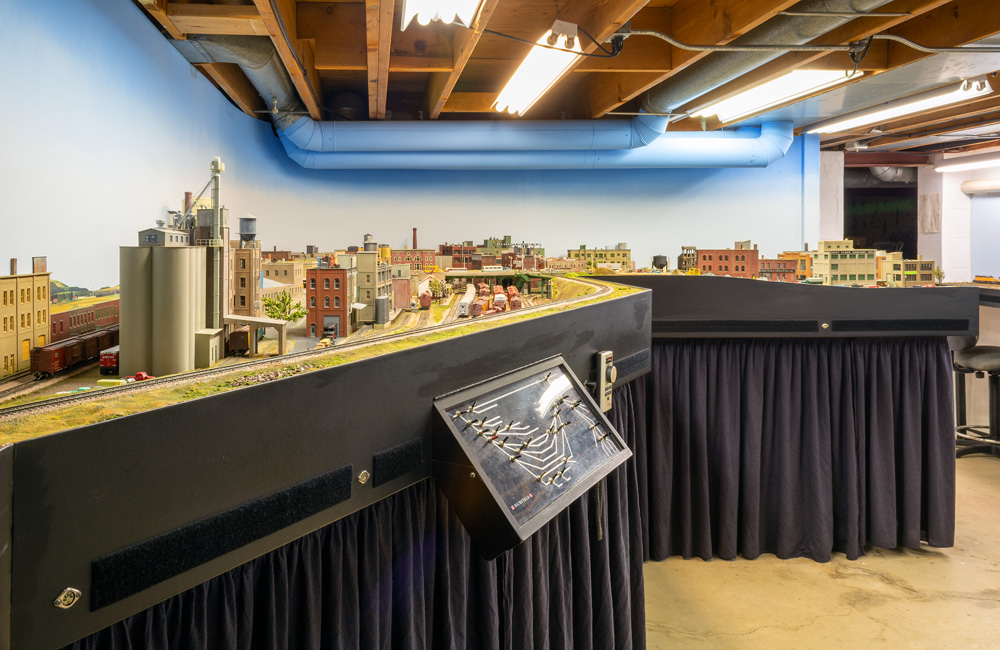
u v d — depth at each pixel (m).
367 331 2.87
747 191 10.27
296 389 1.22
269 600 1.25
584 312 2.39
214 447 1.07
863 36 5.29
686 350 4.27
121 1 4.45
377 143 7.92
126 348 2.00
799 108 8.52
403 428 1.50
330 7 5.91
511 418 1.76
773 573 4.17
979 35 5.28
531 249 8.86
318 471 1.28
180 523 1.03
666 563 4.31
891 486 4.34
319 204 8.99
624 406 2.98
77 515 0.89
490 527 1.46
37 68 3.47
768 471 4.36
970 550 4.50
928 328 4.23
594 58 5.99
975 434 6.42
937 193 11.31
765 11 4.43
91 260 4.06
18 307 2.13
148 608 1.04
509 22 5.61
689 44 5.25
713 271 7.99
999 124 8.81
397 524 1.57
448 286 4.95
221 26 4.86
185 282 1.98
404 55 5.94
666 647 3.36
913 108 7.48
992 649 3.37
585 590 2.39
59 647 0.88
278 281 4.50
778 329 4.18
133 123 4.65
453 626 1.75
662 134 8.80
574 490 1.67
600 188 9.99
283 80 6.57
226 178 6.87
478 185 9.63
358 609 1.45
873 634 3.50
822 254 5.84
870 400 4.33
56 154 3.66
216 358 2.14
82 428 0.89
